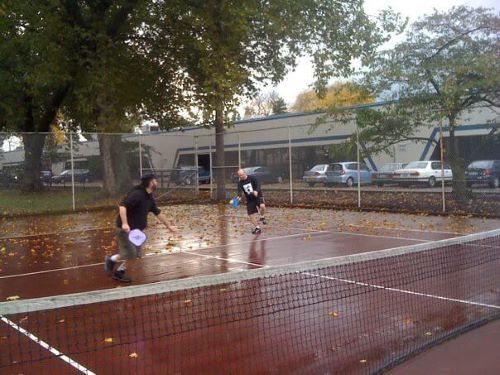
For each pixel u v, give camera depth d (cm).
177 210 2056
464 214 1481
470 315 582
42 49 2247
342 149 1841
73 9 2295
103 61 2220
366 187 1772
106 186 2133
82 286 792
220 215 1836
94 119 2720
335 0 2239
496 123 1455
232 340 519
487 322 555
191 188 2475
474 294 666
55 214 1952
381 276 764
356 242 1134
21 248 1204
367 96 1664
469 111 1517
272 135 2938
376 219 1520
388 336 519
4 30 2375
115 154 2173
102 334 547
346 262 549
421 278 744
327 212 1777
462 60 1477
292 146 2069
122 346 508
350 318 579
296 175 2036
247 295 685
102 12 2377
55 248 1188
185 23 2320
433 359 456
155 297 691
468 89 1478
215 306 639
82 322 589
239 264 933
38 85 2439
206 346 504
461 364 443
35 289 785
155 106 2841
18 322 558
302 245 1123
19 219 1816
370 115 1641
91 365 463
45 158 1980
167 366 458
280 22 2056
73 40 2314
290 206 2005
